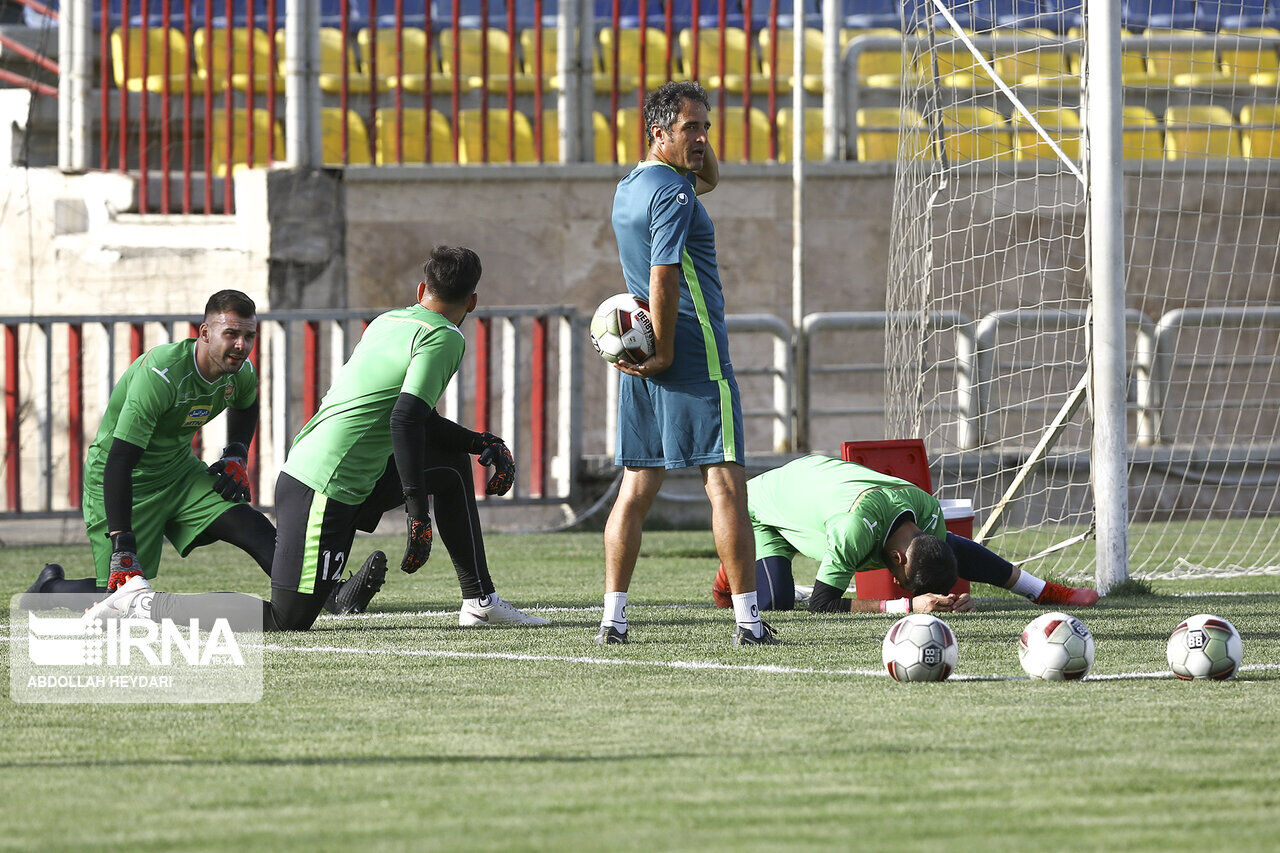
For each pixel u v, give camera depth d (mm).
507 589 22969
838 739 10742
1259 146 44219
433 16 46750
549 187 38812
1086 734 10875
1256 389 40312
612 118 39062
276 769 9805
